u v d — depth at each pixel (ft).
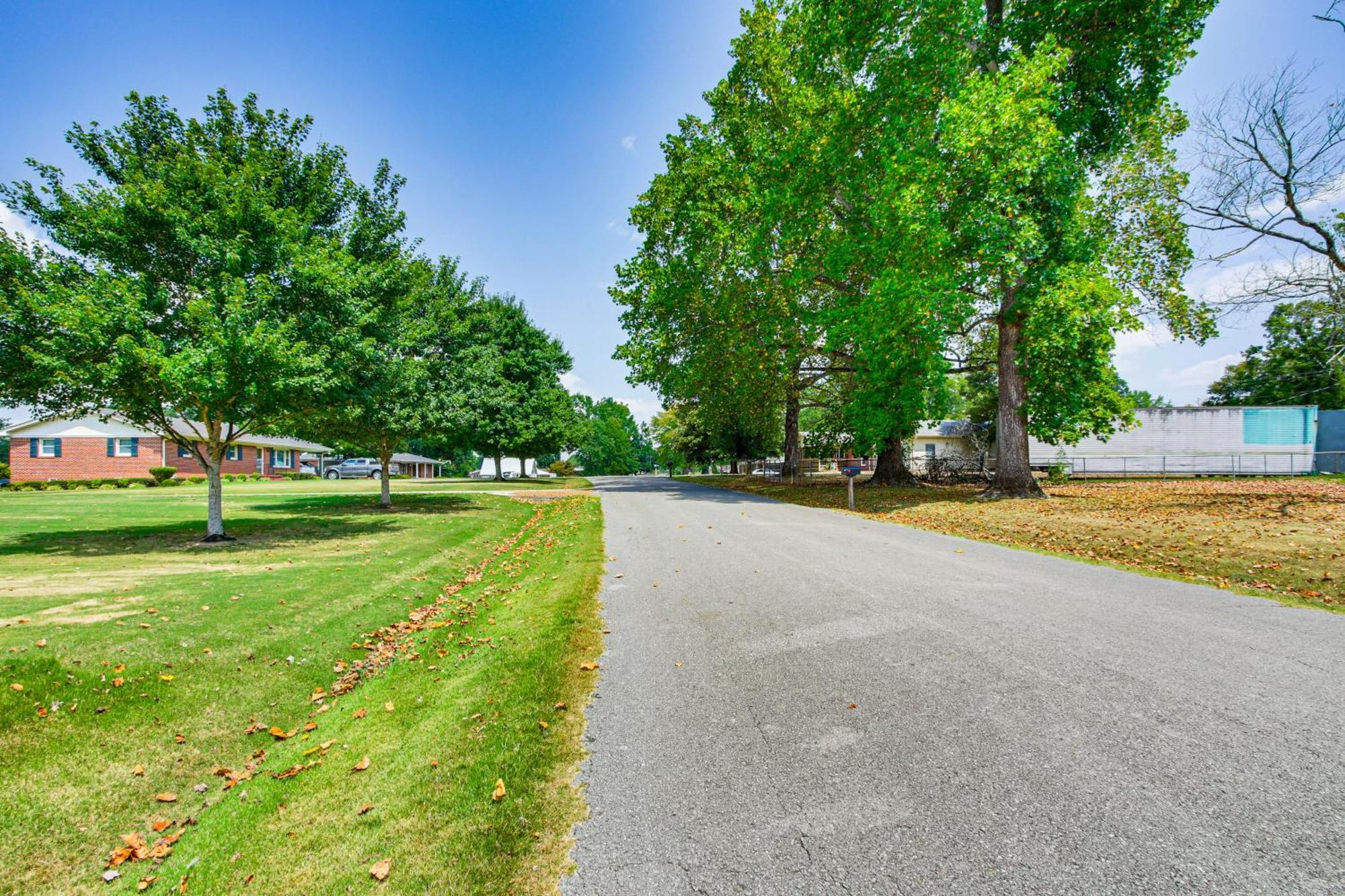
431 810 9.25
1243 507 39.99
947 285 45.85
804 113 61.05
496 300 117.08
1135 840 7.66
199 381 29.60
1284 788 8.71
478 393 64.08
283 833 9.18
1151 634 16.02
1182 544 28.17
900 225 47.37
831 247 61.87
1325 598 20.10
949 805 8.57
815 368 76.38
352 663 17.28
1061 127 49.80
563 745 10.85
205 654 16.10
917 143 48.26
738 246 62.28
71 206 32.09
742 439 128.88
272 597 22.07
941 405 65.26
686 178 72.23
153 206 32.91
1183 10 44.96
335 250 42.47
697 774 9.69
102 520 46.88
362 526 44.60
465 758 10.64
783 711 11.84
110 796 10.43
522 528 48.47
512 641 17.28
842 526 40.09
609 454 277.03
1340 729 10.53
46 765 10.94
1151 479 82.58
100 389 31.27
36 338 30.30
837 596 20.59
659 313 72.90
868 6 50.67
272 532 41.09
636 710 12.20
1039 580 22.81
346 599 22.54
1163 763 9.48
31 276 30.76
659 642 16.43
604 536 37.68
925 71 49.42
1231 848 7.44
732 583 23.11
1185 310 55.36
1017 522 38.22
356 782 10.46
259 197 36.11
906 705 11.87
